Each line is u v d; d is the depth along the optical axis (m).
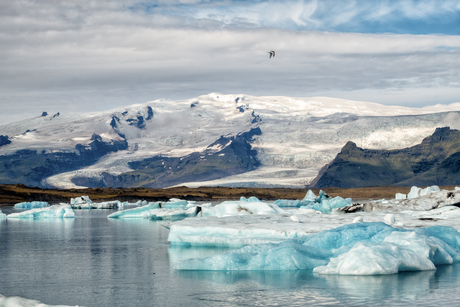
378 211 43.56
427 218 34.12
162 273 23.45
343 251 23.77
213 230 32.09
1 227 58.25
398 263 20.86
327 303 16.45
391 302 16.25
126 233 47.81
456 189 46.38
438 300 16.36
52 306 13.79
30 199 160.25
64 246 36.75
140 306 17.23
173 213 70.31
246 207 44.25
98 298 18.73
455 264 23.12
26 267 26.64
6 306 13.59
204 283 20.50
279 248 23.81
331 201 58.47
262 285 19.64
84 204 128.00
